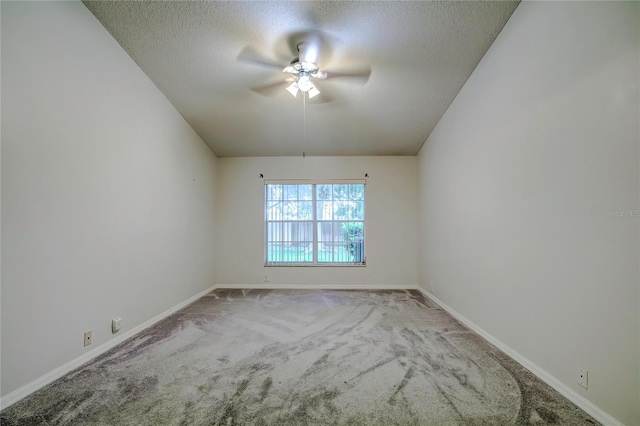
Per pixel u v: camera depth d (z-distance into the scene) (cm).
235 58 273
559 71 176
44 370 186
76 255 212
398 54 266
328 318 324
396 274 488
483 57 264
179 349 241
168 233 340
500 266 239
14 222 169
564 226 173
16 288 170
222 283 494
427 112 363
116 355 229
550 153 184
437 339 261
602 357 148
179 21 232
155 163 313
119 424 150
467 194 299
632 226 134
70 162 207
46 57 188
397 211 493
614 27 142
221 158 504
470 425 148
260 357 226
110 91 246
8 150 166
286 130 415
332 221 500
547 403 165
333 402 167
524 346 209
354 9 221
